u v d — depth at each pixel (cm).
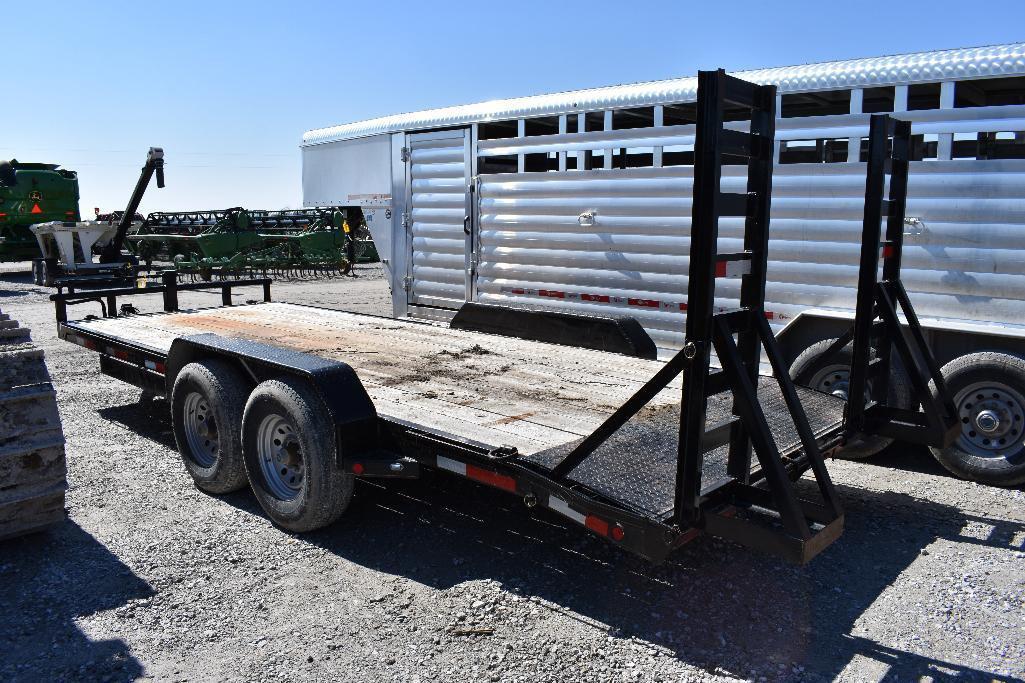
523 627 330
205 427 494
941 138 539
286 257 2273
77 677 295
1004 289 522
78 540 418
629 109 725
